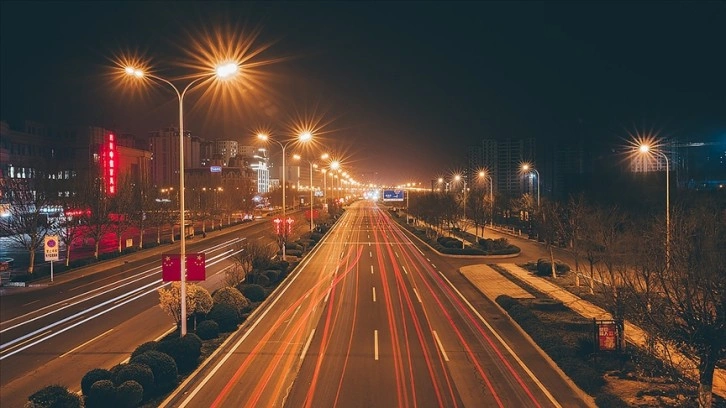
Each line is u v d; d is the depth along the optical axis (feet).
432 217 232.94
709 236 48.70
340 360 68.13
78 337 84.02
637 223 106.83
